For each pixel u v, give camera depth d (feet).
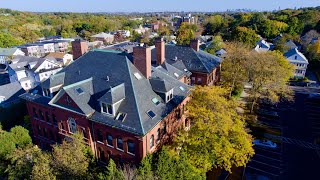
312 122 158.40
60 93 99.45
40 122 119.03
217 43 297.53
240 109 171.63
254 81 154.92
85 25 638.12
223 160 91.86
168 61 166.20
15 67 261.65
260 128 147.54
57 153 82.12
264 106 180.96
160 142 98.43
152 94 99.60
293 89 226.99
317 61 277.44
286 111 174.60
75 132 100.42
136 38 517.55
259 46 330.34
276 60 160.45
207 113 89.15
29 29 579.48
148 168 76.59
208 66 164.35
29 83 262.88
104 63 107.24
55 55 344.08
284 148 128.77
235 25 465.88
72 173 78.84
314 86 236.63
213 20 548.72
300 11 527.40
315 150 127.24
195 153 88.22
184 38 394.32
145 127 84.33
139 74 102.32
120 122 87.61
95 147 101.19
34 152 93.30
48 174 75.66
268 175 108.06
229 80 176.76
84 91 98.12
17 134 113.19
